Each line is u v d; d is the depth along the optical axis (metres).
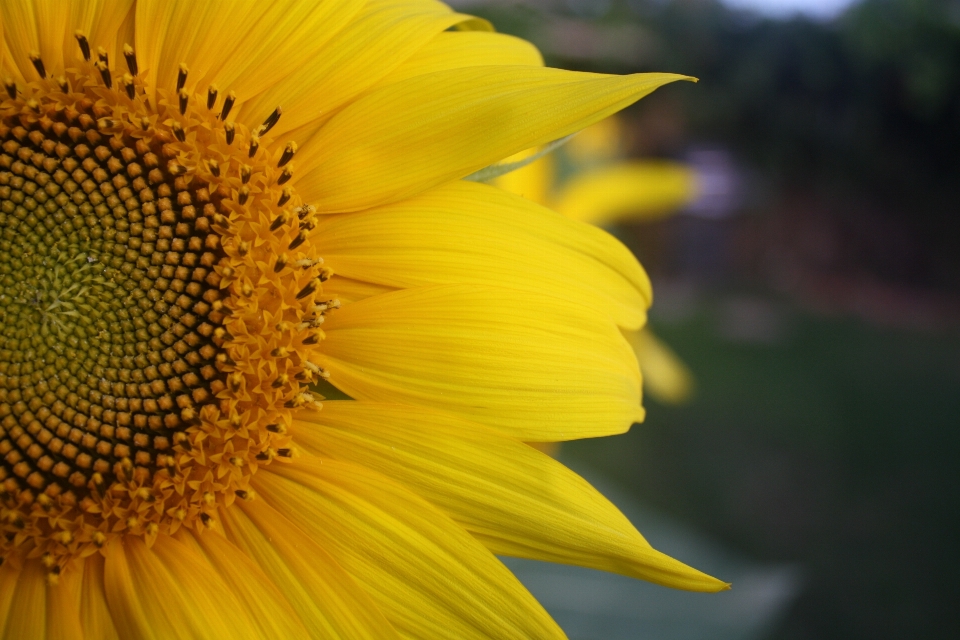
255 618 0.25
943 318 1.28
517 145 0.26
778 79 1.28
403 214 0.27
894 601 0.71
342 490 0.26
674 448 0.88
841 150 1.35
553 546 0.26
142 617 0.24
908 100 1.26
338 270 0.27
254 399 0.26
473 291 0.26
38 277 0.26
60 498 0.25
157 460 0.25
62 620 0.24
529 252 0.27
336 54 0.27
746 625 0.39
